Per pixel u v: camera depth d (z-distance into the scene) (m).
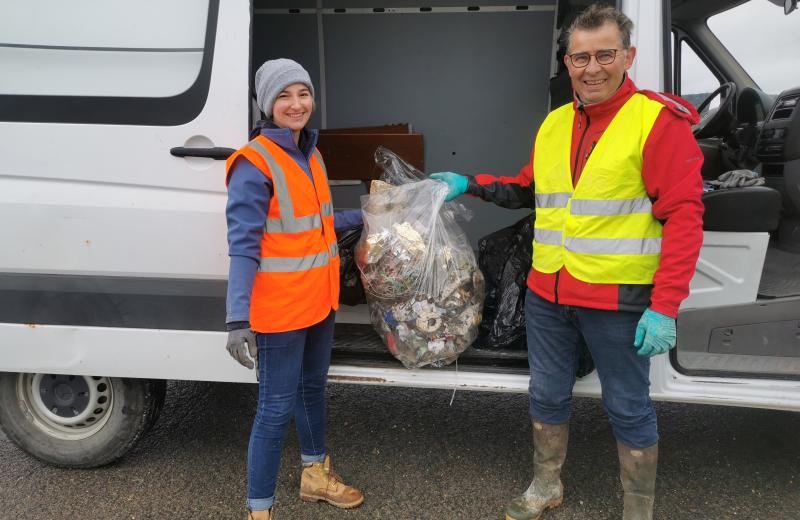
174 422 2.73
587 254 1.66
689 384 2.04
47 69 1.90
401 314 2.05
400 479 2.31
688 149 1.53
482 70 3.46
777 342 2.13
